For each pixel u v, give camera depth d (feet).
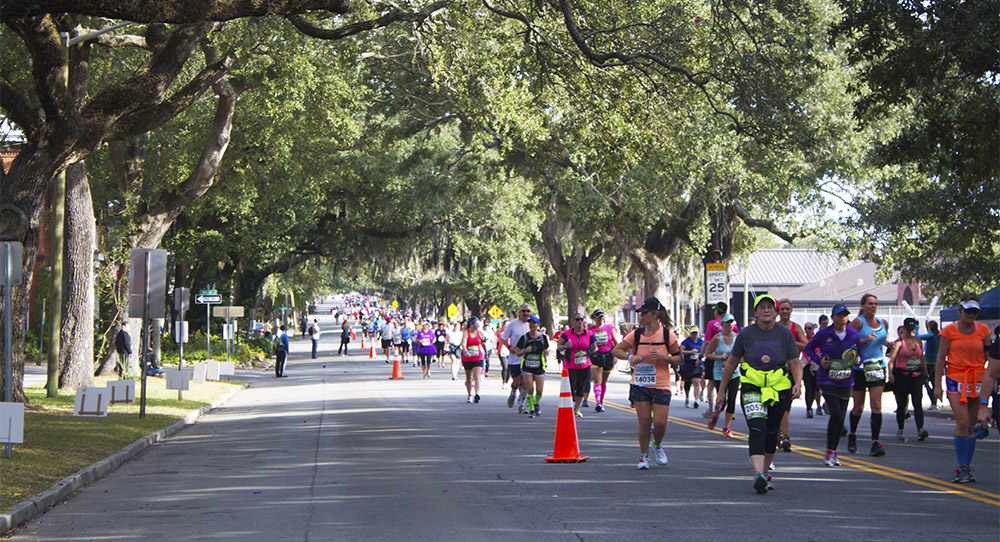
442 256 206.49
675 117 78.48
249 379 130.31
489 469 41.73
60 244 79.25
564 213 142.41
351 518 31.01
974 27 53.57
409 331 182.19
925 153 59.93
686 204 132.16
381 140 143.74
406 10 73.87
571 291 174.50
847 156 110.93
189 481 40.68
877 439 45.93
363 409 76.28
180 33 65.72
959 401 37.29
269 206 152.87
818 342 42.29
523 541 27.04
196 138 112.06
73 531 30.17
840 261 126.00
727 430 54.19
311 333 199.21
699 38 74.95
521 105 77.46
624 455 46.01
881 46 60.23
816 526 28.78
